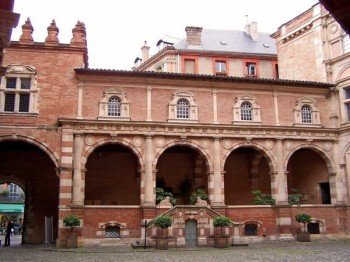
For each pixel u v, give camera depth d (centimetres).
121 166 3200
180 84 2970
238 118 3009
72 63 2844
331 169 3106
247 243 2716
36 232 3031
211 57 4734
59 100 2773
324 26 3397
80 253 2170
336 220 3028
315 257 1856
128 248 2434
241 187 3391
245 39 5172
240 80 3020
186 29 4847
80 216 2605
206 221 2572
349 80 3108
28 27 2820
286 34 3856
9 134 2666
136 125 2802
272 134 3016
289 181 3541
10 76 2748
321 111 3216
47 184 3098
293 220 2922
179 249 2355
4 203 5625
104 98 2830
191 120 2912
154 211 2691
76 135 2720
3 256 2016
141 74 2866
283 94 3152
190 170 3341
